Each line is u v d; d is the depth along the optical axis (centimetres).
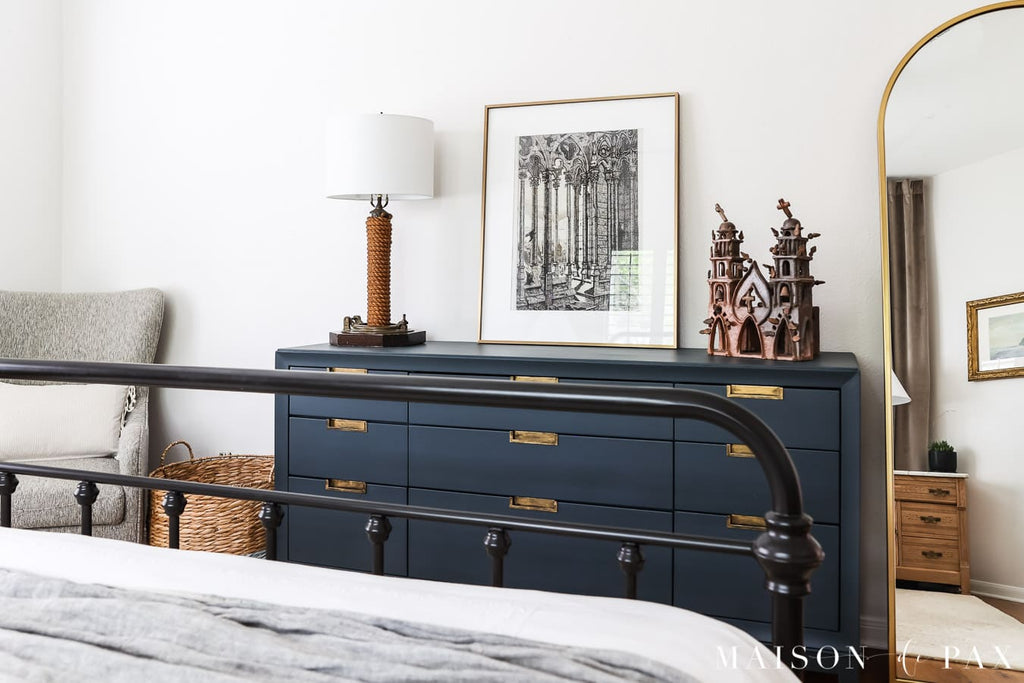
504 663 81
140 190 320
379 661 82
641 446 213
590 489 217
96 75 325
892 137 223
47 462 270
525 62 269
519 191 269
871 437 238
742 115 248
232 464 289
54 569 112
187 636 86
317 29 293
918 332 218
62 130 330
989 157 213
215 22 306
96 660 81
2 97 308
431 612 98
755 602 205
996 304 210
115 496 253
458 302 279
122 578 109
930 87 220
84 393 282
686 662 85
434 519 118
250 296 305
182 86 312
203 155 310
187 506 254
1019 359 207
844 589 201
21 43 314
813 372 200
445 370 230
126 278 323
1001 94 213
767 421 204
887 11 234
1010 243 209
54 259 330
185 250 313
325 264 295
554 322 264
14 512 241
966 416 212
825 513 201
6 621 91
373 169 248
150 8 315
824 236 241
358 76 289
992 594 208
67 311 300
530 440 222
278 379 107
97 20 324
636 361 213
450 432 229
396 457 234
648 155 255
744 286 219
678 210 252
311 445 243
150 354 299
